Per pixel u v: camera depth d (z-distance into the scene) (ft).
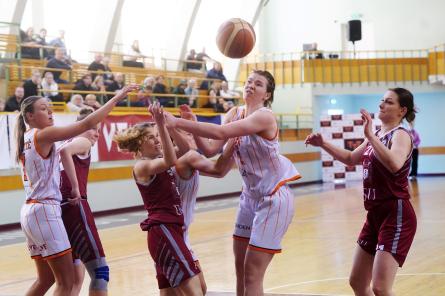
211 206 53.26
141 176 15.16
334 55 80.69
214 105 62.64
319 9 86.84
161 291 15.71
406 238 14.79
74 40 68.13
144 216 47.65
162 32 77.00
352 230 36.47
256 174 15.21
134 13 74.23
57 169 16.52
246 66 82.07
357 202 51.65
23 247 34.58
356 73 79.82
